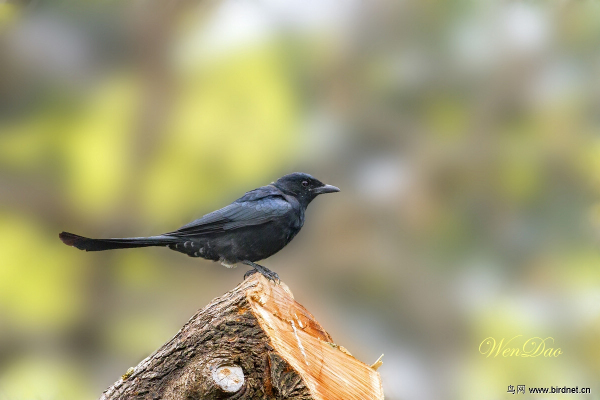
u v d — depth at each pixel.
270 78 13.95
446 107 15.77
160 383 6.17
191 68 13.51
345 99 15.23
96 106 12.93
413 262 14.43
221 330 5.96
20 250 12.25
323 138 14.84
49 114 12.78
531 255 14.43
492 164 15.12
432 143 15.24
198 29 13.61
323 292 14.20
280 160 13.80
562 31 15.97
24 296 12.16
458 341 13.55
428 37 15.92
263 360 5.81
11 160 12.52
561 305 13.55
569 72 16.27
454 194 15.05
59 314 12.38
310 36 14.77
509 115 15.83
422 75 15.75
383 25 15.45
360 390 6.10
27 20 12.79
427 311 13.74
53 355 12.48
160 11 13.16
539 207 14.94
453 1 15.70
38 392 12.03
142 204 12.78
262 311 6.09
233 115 13.38
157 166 12.81
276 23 14.40
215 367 5.79
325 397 5.72
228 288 13.51
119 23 13.27
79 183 12.52
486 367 12.79
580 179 15.10
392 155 15.34
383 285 14.15
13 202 12.39
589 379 12.46
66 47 13.04
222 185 13.06
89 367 12.53
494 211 14.89
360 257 14.28
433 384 13.02
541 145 15.33
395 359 13.39
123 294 12.92
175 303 13.18
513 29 16.00
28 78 12.80
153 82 13.23
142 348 12.71
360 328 13.80
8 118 12.62
